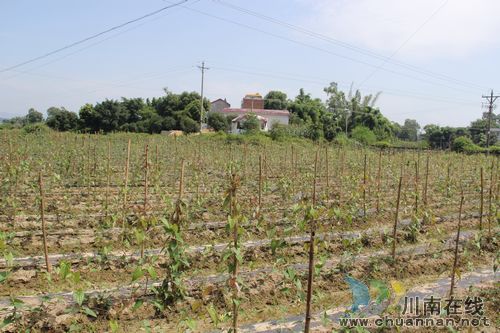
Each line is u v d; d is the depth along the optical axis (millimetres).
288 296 6379
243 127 43656
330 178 17234
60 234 8742
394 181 15734
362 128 47469
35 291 6301
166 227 5418
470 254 8508
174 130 47750
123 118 49406
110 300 5773
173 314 5691
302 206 5770
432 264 7859
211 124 48969
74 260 7402
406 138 89938
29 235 8516
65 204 10906
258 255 7969
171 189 13820
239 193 12734
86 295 5793
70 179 14078
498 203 10891
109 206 10859
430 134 59969
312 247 4332
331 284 6859
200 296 6082
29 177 13211
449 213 12266
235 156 20250
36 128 32938
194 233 9148
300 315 5953
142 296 6121
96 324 5363
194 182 13219
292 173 14648
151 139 28859
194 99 52562
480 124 63719
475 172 18172
